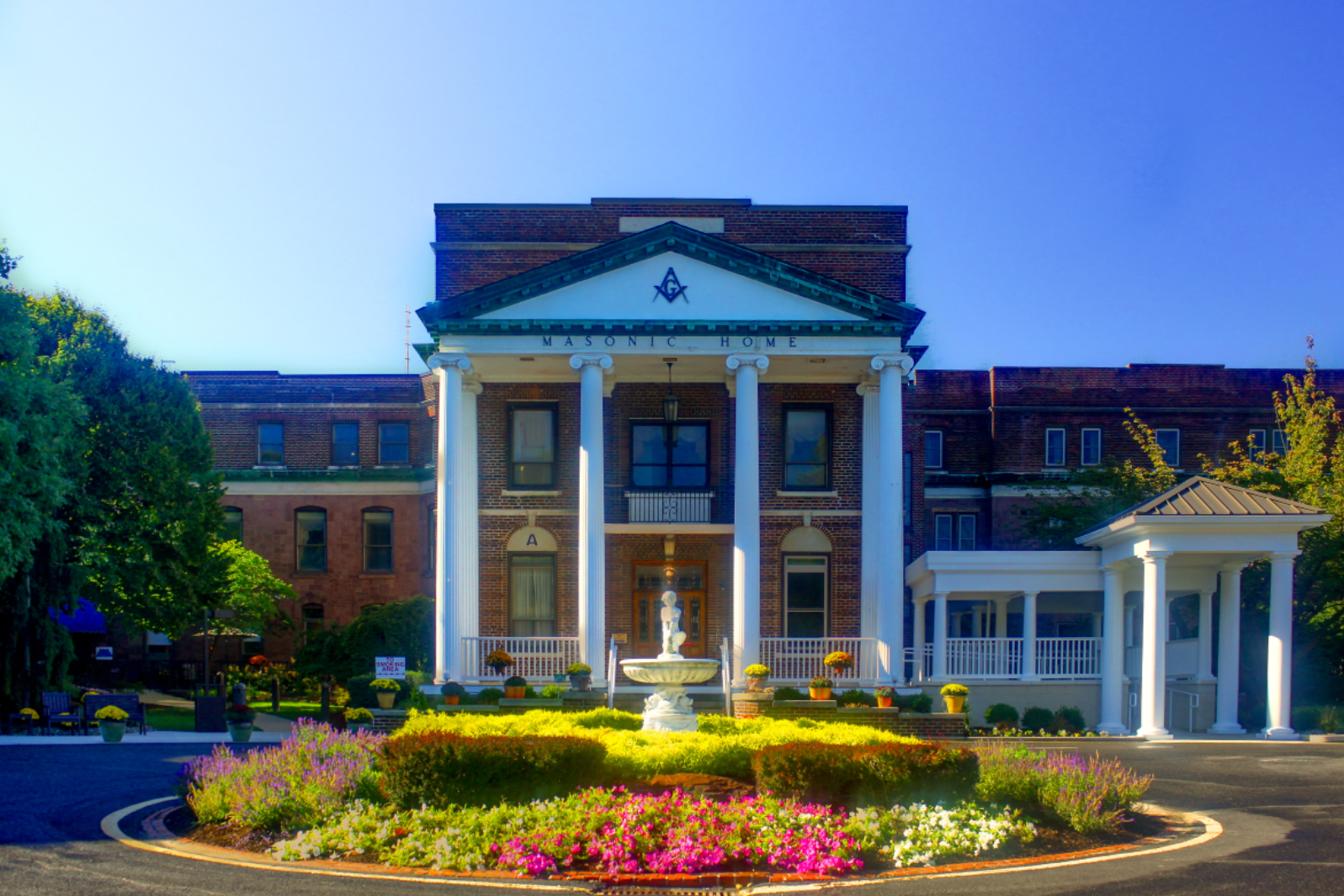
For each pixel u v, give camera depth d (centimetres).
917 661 3438
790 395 3522
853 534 3466
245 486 4850
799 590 3472
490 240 3544
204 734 2841
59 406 3041
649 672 2138
